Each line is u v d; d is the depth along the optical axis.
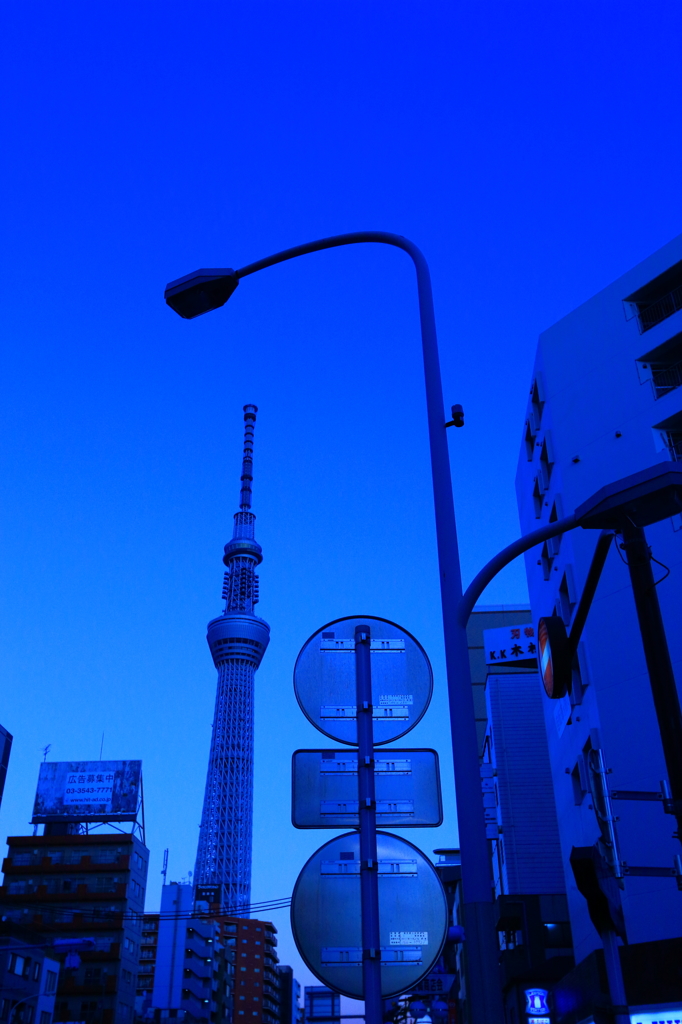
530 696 51.03
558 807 37.97
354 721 7.69
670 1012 24.05
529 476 42.94
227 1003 131.62
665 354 35.84
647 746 29.88
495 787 48.62
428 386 9.12
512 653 53.16
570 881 35.81
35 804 109.25
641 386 35.31
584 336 38.28
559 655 8.25
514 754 49.28
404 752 7.57
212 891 162.75
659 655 6.91
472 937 6.59
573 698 33.88
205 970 115.06
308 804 7.40
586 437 36.28
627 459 34.44
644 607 7.08
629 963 25.59
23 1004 63.31
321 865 7.11
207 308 10.48
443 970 38.22
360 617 8.10
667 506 7.29
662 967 24.67
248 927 156.38
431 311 9.58
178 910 111.69
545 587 39.69
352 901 6.97
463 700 7.54
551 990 36.75
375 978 6.61
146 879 105.25
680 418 33.78
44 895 96.06
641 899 27.98
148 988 124.38
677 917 27.05
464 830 7.03
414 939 6.78
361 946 6.77
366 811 7.26
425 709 7.73
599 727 31.41
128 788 110.19
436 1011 35.22
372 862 7.02
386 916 6.86
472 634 68.06
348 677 7.86
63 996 89.00
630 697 30.92
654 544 31.53
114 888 96.44
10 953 62.12
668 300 36.72
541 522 40.62
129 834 100.38
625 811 29.61
